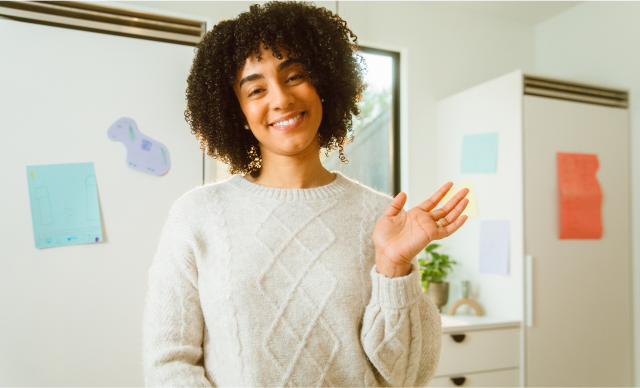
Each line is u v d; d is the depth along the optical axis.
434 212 0.70
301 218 0.77
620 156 2.14
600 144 2.09
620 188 2.12
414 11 2.44
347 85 0.85
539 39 2.73
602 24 2.36
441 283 2.17
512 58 2.69
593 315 2.02
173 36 1.51
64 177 1.34
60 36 1.36
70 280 1.34
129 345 1.39
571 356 1.97
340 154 0.96
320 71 0.78
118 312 1.38
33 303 1.29
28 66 1.32
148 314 0.74
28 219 1.30
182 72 1.51
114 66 1.42
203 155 1.52
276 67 0.73
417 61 2.44
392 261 0.68
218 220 0.76
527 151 1.93
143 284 1.42
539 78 2.00
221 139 0.88
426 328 0.77
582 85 2.09
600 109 2.10
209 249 0.75
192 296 0.76
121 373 1.37
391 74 2.48
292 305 0.71
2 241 1.27
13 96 1.30
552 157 1.97
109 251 1.38
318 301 0.71
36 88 1.33
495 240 2.04
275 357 0.70
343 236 0.77
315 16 0.81
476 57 2.59
